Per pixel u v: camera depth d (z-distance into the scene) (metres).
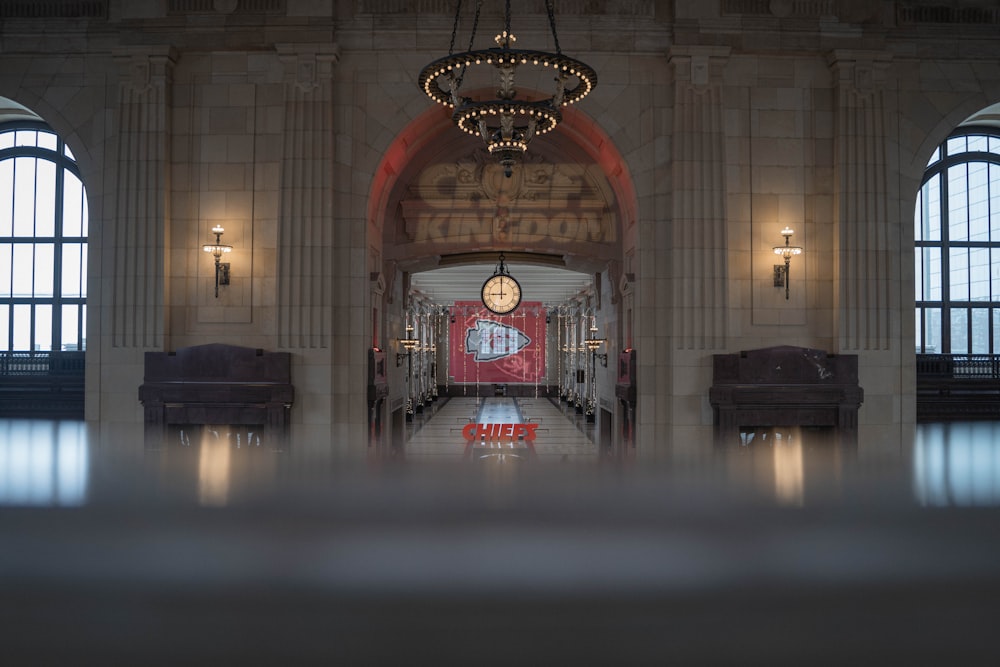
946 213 17.94
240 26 13.39
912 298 13.70
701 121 13.37
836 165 13.59
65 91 13.66
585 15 13.50
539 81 13.47
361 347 13.49
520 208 15.70
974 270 18.00
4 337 17.22
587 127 14.20
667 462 1.16
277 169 13.55
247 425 13.38
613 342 16.62
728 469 1.08
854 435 13.08
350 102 13.53
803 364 13.13
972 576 0.68
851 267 13.48
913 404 13.55
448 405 37.62
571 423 27.22
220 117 13.60
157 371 13.13
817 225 13.72
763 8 13.48
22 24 13.62
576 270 18.62
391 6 13.46
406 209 15.70
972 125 17.83
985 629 0.62
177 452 1.22
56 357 16.84
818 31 13.49
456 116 9.50
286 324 13.29
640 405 13.53
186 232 13.62
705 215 13.34
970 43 13.87
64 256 17.27
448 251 15.88
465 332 46.53
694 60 13.35
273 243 13.54
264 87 13.59
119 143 13.41
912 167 13.82
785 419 13.06
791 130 13.70
